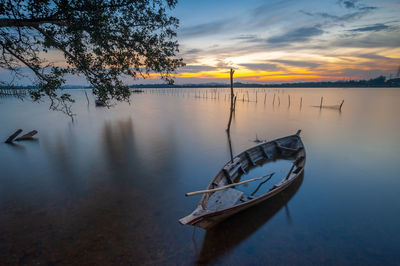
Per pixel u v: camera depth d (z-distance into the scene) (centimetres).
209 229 742
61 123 2919
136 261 606
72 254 627
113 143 1917
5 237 696
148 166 1372
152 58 686
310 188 1066
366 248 673
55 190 1042
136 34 649
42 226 757
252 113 3988
